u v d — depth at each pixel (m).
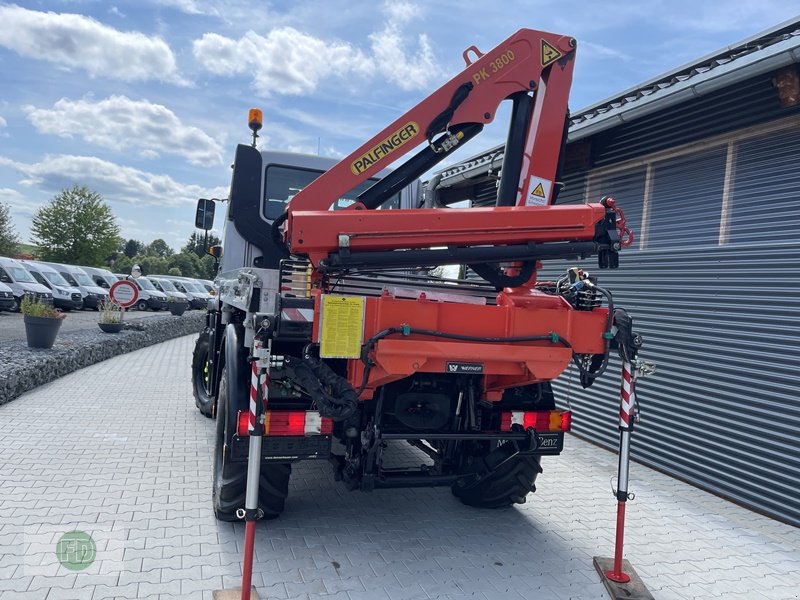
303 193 3.79
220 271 6.38
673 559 4.06
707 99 5.60
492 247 3.54
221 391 4.32
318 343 3.37
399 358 3.35
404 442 6.31
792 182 4.89
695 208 5.84
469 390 3.99
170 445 5.91
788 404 4.80
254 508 3.08
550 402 4.35
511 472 4.50
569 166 7.41
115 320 14.04
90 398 7.88
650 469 6.09
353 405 3.27
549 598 3.40
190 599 3.11
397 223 3.40
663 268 6.12
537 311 3.57
